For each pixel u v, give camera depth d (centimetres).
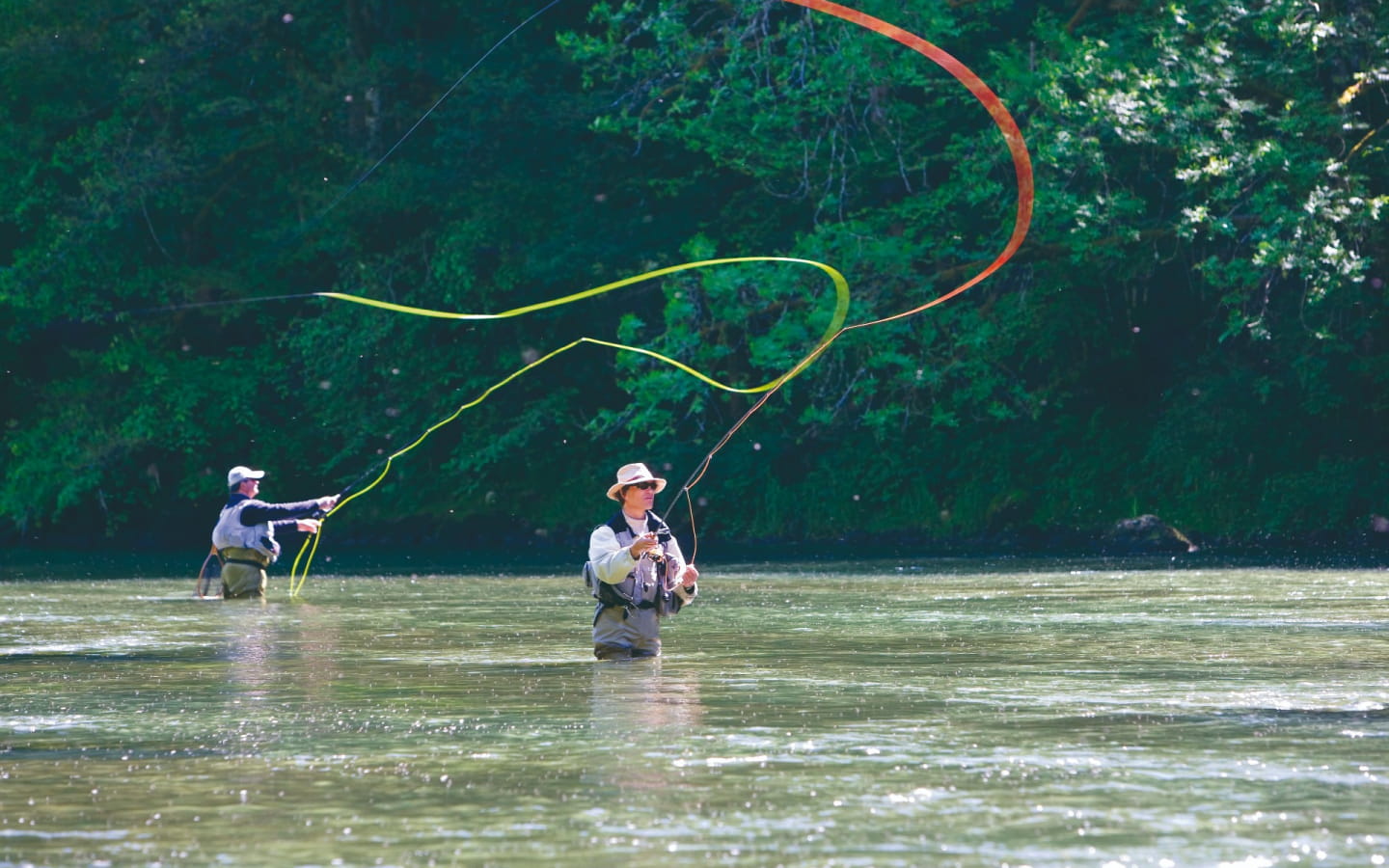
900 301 8262
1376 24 7425
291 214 10219
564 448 9712
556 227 9600
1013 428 8950
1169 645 2898
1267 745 1756
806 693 2227
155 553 8456
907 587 4834
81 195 9994
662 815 1400
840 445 9219
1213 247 8462
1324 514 8106
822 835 1313
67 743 1831
